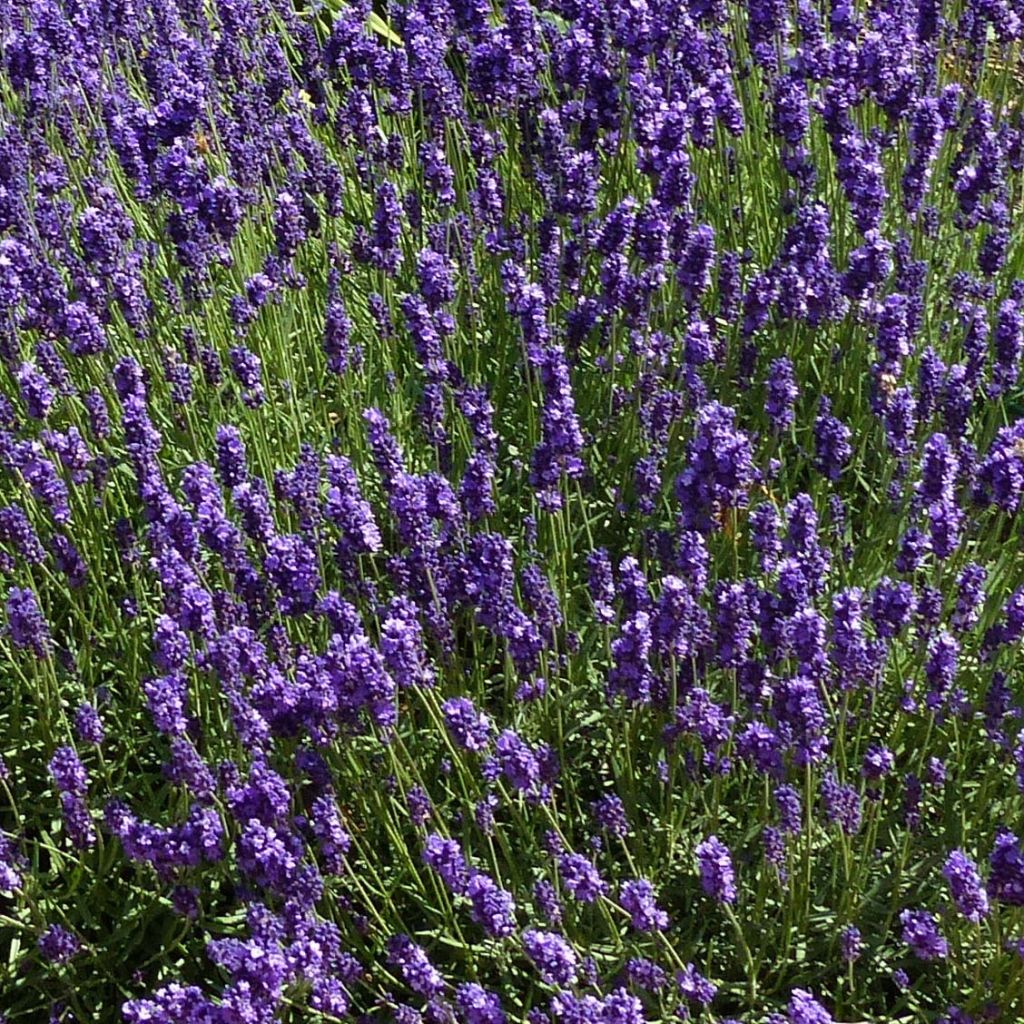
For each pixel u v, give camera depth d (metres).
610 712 1.71
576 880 1.51
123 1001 1.65
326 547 1.84
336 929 1.51
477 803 1.60
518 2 2.12
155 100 2.26
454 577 1.68
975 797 1.70
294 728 1.57
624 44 2.14
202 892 1.66
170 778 1.60
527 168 2.23
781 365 1.82
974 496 1.74
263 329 2.03
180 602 1.61
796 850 1.65
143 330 1.95
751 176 2.25
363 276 2.16
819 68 2.13
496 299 2.09
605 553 1.68
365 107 2.16
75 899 1.67
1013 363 1.87
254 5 2.55
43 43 2.16
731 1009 1.62
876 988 1.62
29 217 2.05
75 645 1.82
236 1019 1.41
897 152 2.18
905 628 1.74
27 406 1.81
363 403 2.00
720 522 1.78
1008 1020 1.57
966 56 2.41
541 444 1.73
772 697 1.60
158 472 1.74
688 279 1.89
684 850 1.68
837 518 1.80
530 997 1.58
